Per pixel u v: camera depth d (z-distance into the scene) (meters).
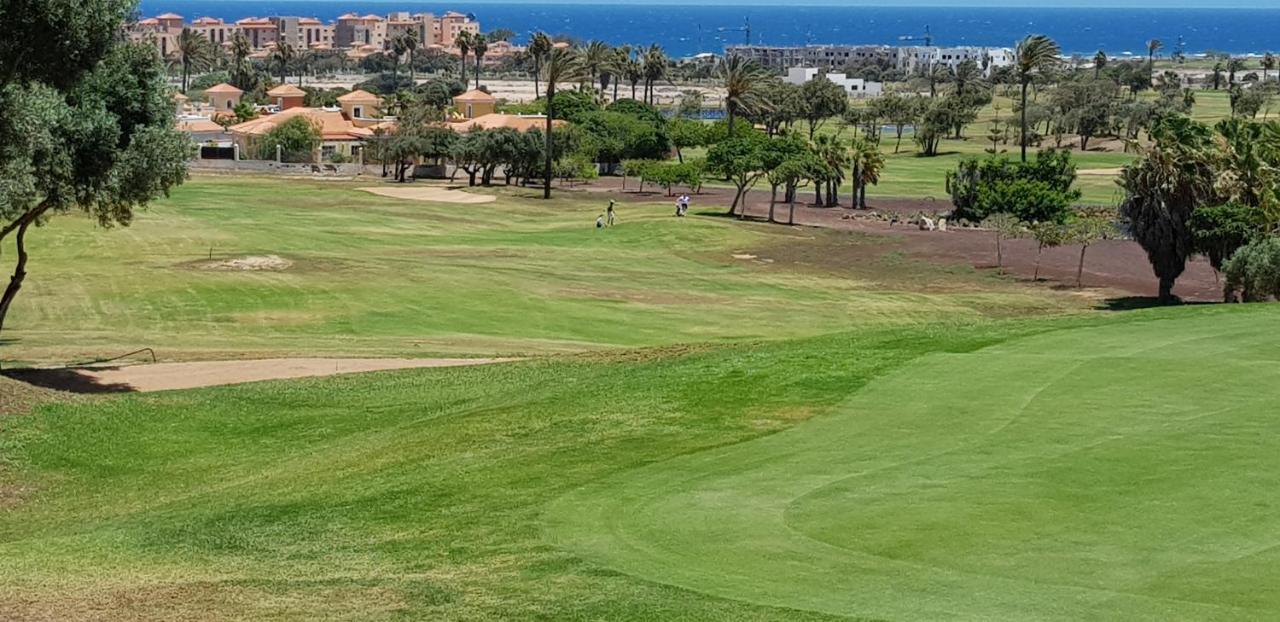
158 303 53.50
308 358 39.44
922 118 194.62
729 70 143.38
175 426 29.31
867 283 70.38
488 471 21.89
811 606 14.09
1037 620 13.37
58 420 29.25
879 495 18.14
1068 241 77.25
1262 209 60.34
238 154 144.00
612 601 14.65
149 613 15.09
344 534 18.94
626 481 20.31
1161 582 14.28
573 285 63.44
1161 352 26.61
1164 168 63.59
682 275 71.06
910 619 13.57
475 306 55.16
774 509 17.91
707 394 26.03
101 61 32.66
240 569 17.30
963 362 26.83
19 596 15.94
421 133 133.50
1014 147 189.25
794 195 111.56
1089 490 17.64
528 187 127.75
